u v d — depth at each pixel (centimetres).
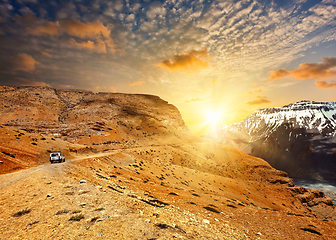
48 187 1423
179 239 695
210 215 1689
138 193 2078
